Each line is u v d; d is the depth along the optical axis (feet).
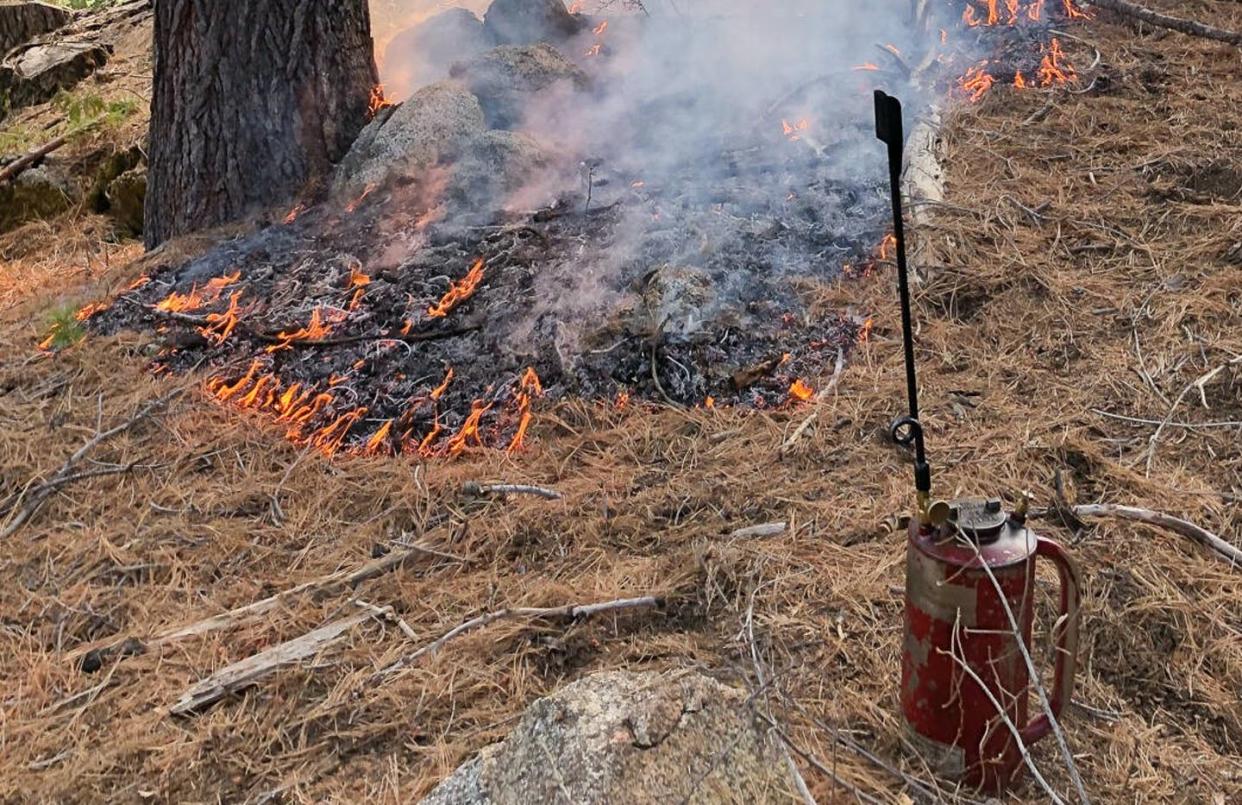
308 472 11.66
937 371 11.89
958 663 6.50
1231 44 17.25
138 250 21.08
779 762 6.48
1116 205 14.30
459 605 9.33
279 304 14.79
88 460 12.17
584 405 12.10
